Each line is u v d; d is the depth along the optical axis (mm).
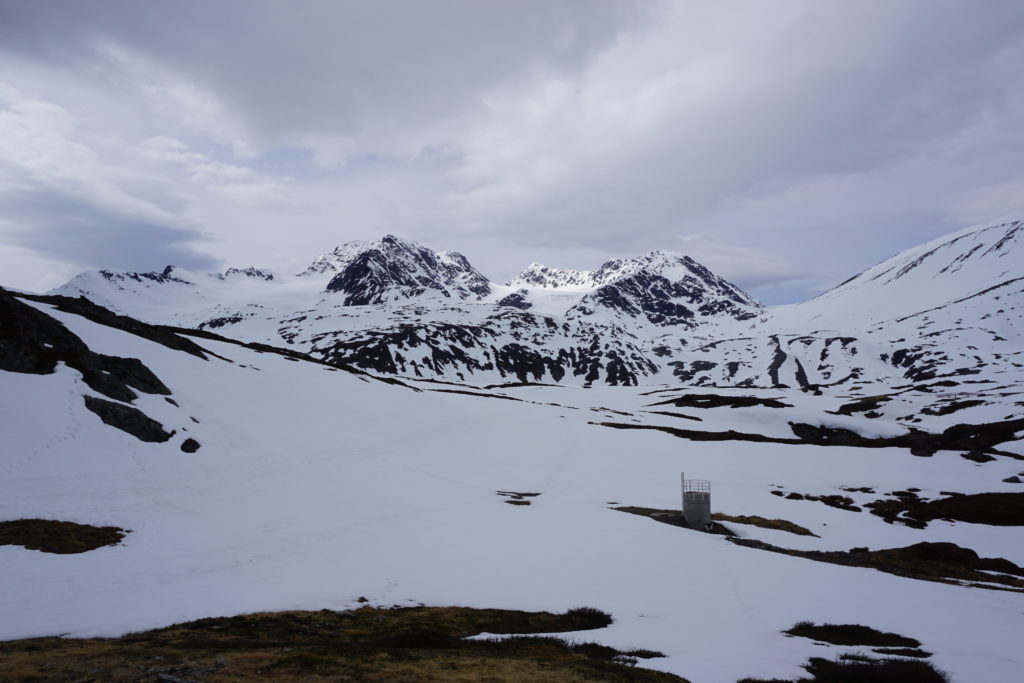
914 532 57219
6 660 17344
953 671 20484
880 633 26297
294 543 37938
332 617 25875
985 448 105562
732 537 48562
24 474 40812
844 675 19312
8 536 31969
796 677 19016
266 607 26422
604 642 23219
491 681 16203
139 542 34906
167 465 50750
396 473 63438
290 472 57062
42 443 44844
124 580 28906
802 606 30281
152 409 58531
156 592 27484
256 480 52656
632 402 187500
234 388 78500
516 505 54281
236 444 61312
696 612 28875
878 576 37938
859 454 94188
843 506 67500
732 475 79688
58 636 21000
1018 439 111188
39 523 34469
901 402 169875
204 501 44750
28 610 23938
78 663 17125
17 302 59406
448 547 38781
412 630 23266
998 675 20188
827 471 83500
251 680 15516
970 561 47125
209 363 84812
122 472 46312
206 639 20984
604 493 65688
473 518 47625
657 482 73312
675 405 174750
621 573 35281
